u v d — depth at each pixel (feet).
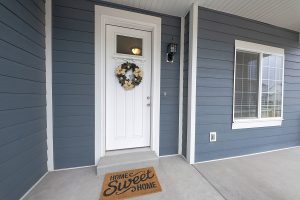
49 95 6.72
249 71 9.21
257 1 7.39
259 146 9.59
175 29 8.60
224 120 8.61
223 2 7.48
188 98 8.09
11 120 4.63
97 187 5.80
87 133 7.36
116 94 8.05
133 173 6.82
